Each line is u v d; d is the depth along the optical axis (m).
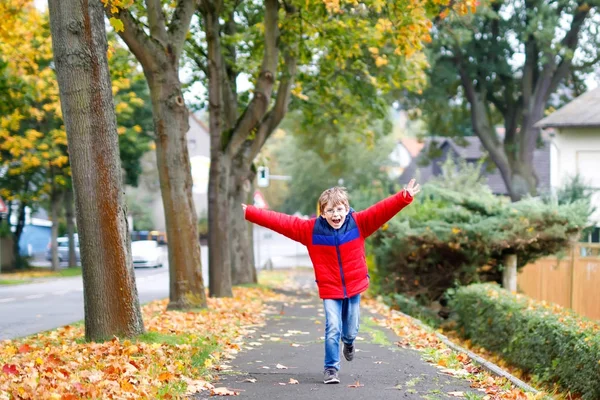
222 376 8.01
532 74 37.62
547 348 10.62
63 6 8.92
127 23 13.04
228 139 18.42
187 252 14.62
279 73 22.33
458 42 32.53
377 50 18.75
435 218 18.59
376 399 6.89
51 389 6.21
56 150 34.75
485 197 18.83
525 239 17.67
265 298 19.97
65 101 9.05
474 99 38.00
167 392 6.68
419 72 22.47
